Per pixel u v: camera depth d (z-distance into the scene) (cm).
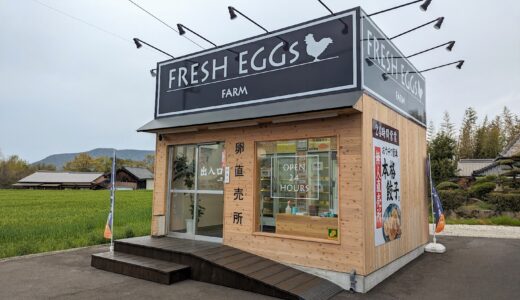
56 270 655
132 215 1616
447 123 4156
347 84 578
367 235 547
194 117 744
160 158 826
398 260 680
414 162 811
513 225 1438
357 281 535
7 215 1633
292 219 625
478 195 1816
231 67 729
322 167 602
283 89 650
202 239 741
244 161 684
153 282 577
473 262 742
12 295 513
